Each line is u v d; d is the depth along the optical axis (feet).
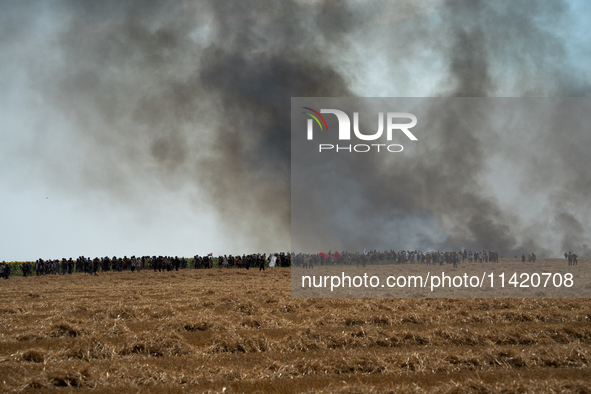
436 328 80.07
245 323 90.58
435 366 58.54
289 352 68.33
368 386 50.57
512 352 63.21
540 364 60.44
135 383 53.11
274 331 82.84
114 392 50.11
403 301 121.60
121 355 66.80
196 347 71.41
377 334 76.13
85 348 67.15
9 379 53.11
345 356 62.95
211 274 261.85
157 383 53.31
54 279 241.35
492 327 83.87
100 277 249.75
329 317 94.99
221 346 71.05
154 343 70.13
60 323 82.53
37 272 281.74
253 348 70.44
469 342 73.26
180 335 77.41
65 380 52.49
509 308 109.40
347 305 119.34
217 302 123.44
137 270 294.87
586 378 53.52
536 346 71.00
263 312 107.14
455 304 115.65
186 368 59.31
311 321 93.86
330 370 58.18
